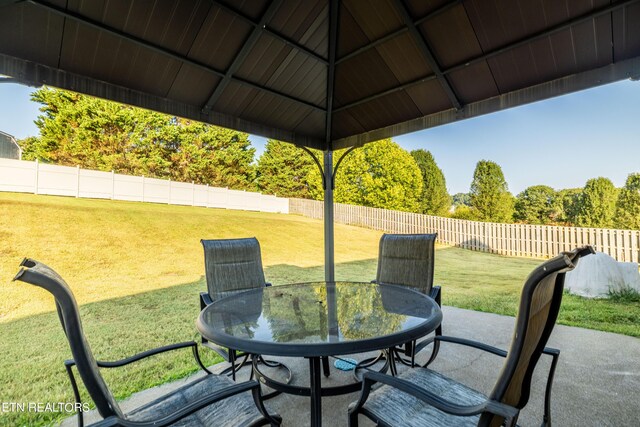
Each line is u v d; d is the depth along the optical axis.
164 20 2.56
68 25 2.37
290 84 3.63
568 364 2.82
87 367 1.05
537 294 1.06
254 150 19.11
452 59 3.03
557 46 2.64
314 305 2.25
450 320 4.11
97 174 11.66
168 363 3.10
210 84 3.28
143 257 8.16
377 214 13.20
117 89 2.94
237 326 1.78
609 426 1.99
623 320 4.11
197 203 14.09
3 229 7.93
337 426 2.04
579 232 8.55
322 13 2.99
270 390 2.47
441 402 1.18
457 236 11.16
